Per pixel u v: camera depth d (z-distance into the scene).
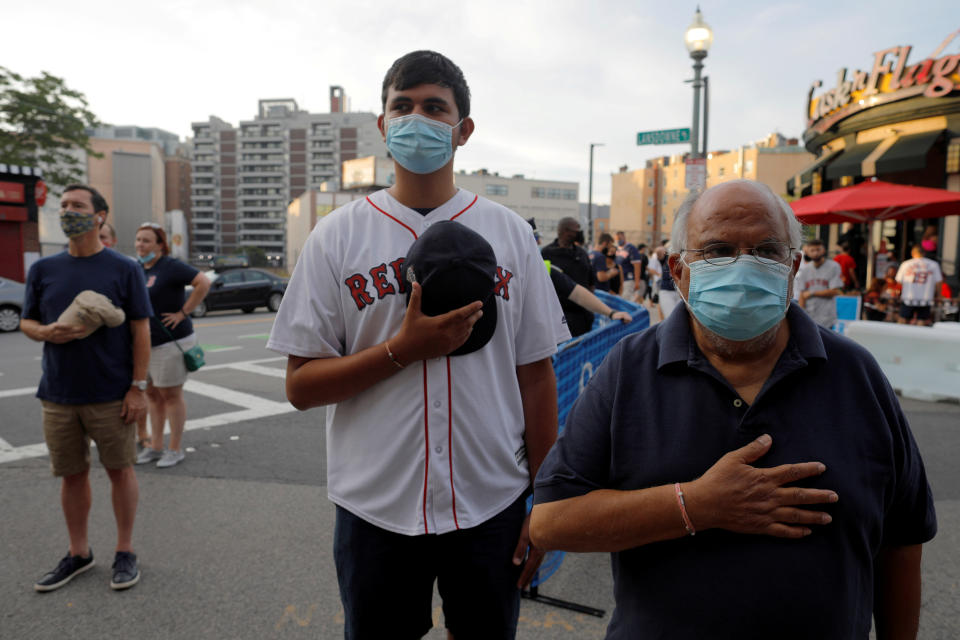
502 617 1.77
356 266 1.68
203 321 16.83
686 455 1.24
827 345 1.26
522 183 114.06
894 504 1.29
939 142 13.63
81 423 3.16
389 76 1.76
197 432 5.98
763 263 1.20
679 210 1.38
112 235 4.61
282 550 3.57
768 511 1.13
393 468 1.68
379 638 1.74
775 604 1.15
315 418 6.50
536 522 1.36
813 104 17.31
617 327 4.70
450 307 1.56
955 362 6.95
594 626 2.82
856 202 9.74
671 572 1.24
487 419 1.72
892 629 1.37
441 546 1.71
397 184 1.81
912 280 9.88
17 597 3.08
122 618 2.91
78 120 34.03
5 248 20.34
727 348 1.28
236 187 153.00
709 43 11.27
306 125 149.25
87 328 3.00
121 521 3.22
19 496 4.38
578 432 1.36
